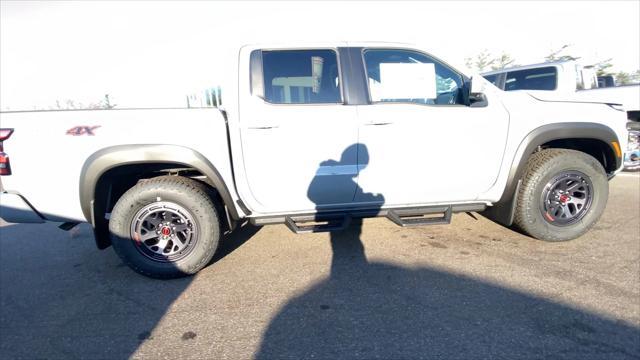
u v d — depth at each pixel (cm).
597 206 322
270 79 280
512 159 303
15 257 344
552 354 187
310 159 279
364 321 221
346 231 371
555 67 642
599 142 324
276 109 274
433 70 298
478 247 323
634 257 292
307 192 286
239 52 281
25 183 257
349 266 295
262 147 272
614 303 229
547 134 301
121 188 300
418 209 311
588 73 687
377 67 294
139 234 279
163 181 276
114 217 273
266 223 296
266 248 338
